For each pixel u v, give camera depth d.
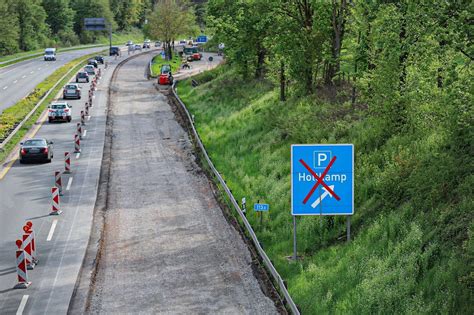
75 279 17.44
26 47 145.50
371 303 14.73
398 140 23.39
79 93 58.09
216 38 54.94
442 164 18.44
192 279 17.50
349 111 31.44
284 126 33.88
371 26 26.70
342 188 19.09
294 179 19.06
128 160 33.25
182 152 35.19
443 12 16.27
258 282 17.23
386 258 16.64
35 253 18.78
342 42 36.88
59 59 110.88
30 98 56.56
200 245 20.27
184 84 70.25
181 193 26.67
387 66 23.27
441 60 19.11
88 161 32.84
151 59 111.06
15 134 39.78
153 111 51.09
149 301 16.09
